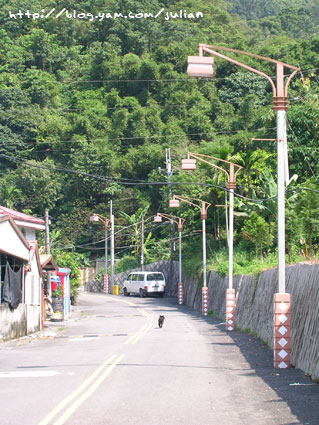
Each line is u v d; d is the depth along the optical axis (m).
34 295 38.50
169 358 22.58
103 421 11.49
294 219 43.09
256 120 100.31
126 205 106.69
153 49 153.38
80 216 106.00
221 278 54.09
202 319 48.62
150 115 116.50
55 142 113.62
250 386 16.17
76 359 22.48
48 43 150.25
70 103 133.25
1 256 33.31
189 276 74.88
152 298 82.31
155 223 104.38
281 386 16.20
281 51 122.44
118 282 99.38
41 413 12.28
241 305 40.88
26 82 129.38
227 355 24.03
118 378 17.33
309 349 18.88
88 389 15.37
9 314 32.50
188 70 18.50
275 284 29.98
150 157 106.94
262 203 55.78
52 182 104.94
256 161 65.25
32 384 16.39
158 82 128.62
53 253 69.81
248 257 57.72
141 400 13.85
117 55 147.50
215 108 115.25
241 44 139.50
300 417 12.05
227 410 12.78
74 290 68.56
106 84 135.88
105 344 28.73
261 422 11.55
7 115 116.50
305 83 61.16
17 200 102.00
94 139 114.12
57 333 37.44
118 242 106.56
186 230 87.38
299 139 56.69
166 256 96.38
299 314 21.70
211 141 107.19
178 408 12.95
